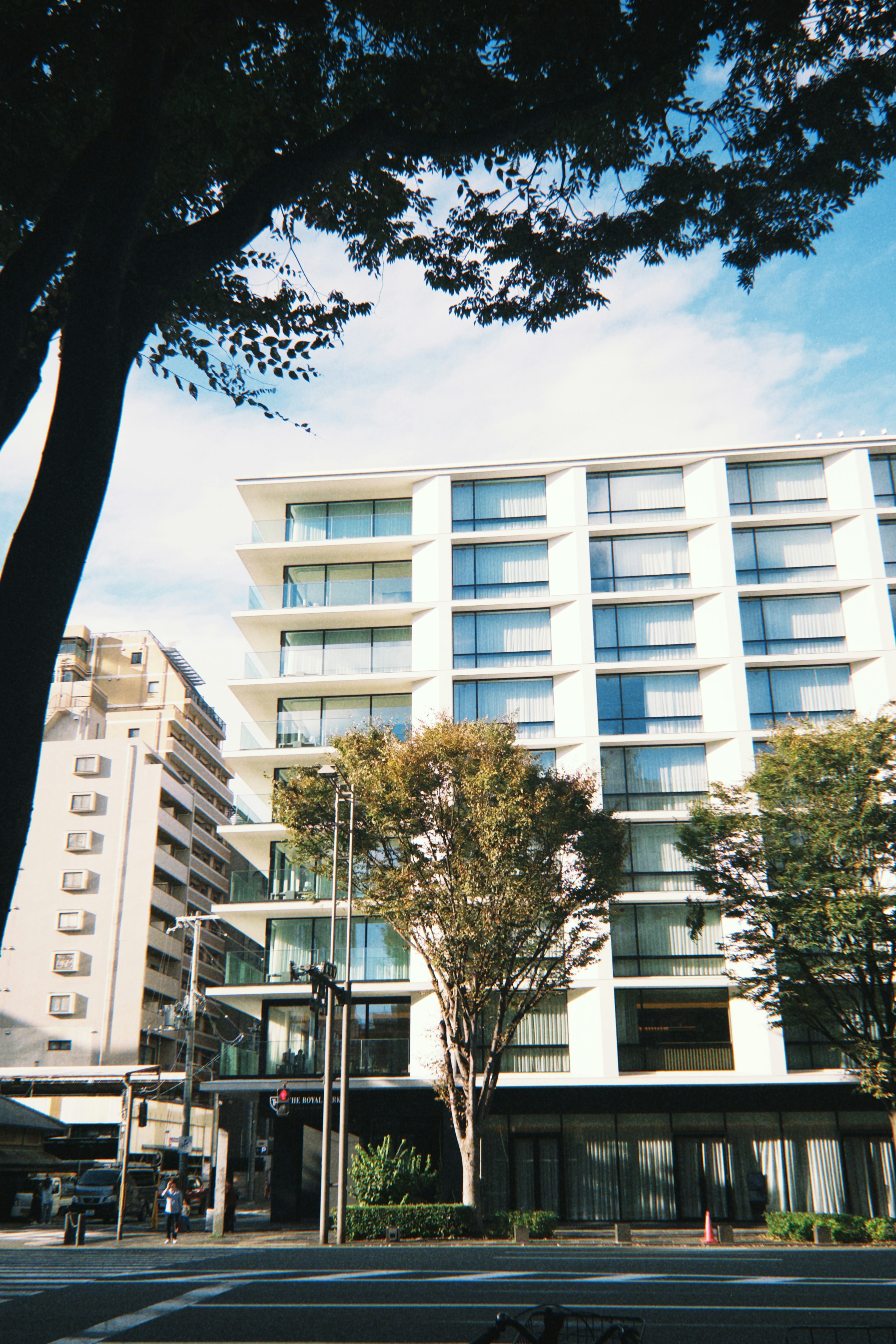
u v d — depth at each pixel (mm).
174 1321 10695
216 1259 19625
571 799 25812
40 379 6004
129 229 5574
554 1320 5328
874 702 33438
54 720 69875
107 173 5629
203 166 9344
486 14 8344
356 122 7090
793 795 25141
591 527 36125
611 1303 11555
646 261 10945
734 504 36625
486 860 24500
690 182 10305
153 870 61312
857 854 24141
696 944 31812
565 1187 30312
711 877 25781
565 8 7969
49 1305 12195
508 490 37531
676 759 33750
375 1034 32188
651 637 35250
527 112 7777
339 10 8445
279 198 6742
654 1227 28812
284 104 9000
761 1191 29719
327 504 38562
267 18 7688
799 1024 26562
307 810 27016
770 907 25109
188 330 10078
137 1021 57500
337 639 37000
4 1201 35094
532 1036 31469
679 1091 30281
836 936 23672
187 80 8641
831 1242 23719
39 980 58688
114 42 7789
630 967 31812
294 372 10430
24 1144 38812
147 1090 44781
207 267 6367
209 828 75125
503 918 24406
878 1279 14289
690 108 9945
